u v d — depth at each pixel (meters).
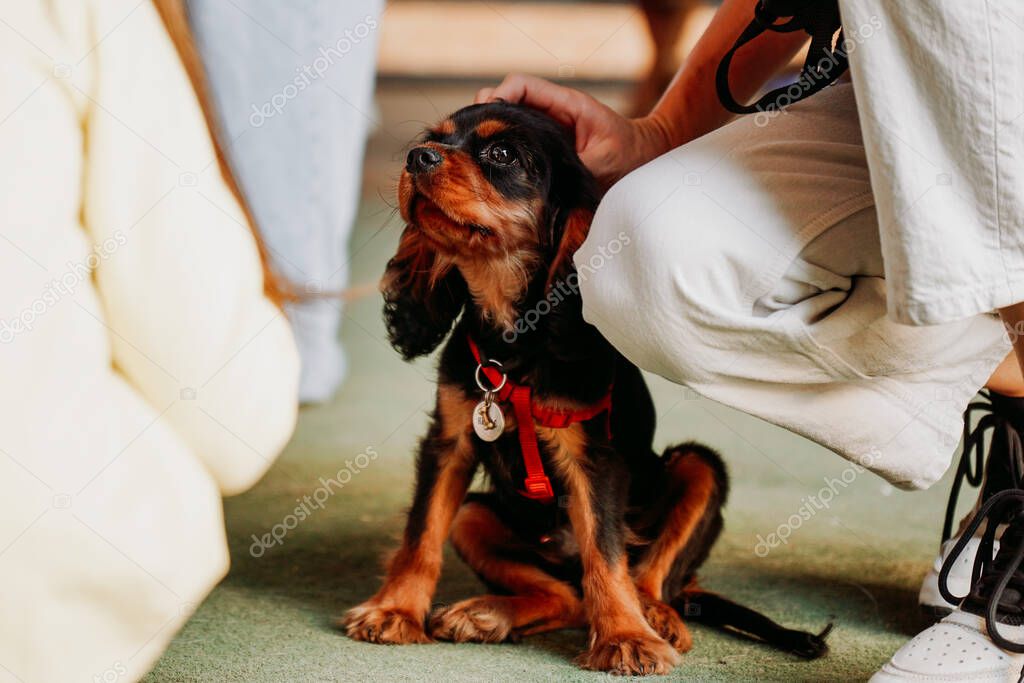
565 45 8.29
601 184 1.99
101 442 1.08
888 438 1.53
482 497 2.01
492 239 1.80
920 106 1.26
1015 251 1.28
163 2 1.22
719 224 1.42
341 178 2.88
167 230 1.14
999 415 1.64
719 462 2.01
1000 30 1.22
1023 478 1.59
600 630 1.69
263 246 1.29
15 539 1.03
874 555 2.13
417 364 3.67
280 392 1.24
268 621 1.76
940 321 1.27
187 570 1.14
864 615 1.83
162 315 1.13
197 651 1.61
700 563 1.95
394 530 2.25
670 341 1.46
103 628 1.09
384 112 7.43
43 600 1.05
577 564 2.00
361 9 2.83
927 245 1.25
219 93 2.63
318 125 2.75
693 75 2.01
